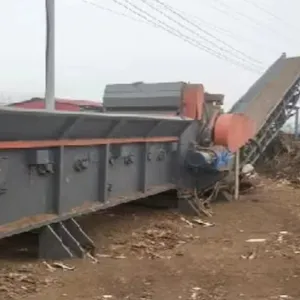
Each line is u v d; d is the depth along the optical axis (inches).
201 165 380.2
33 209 229.3
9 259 232.1
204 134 400.8
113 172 296.5
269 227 339.3
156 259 246.7
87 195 270.1
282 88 671.8
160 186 357.4
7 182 210.7
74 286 197.6
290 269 232.4
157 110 403.2
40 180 232.4
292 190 550.3
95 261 236.8
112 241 278.8
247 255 259.0
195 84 392.2
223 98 432.8
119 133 288.7
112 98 423.8
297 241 294.7
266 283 210.5
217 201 440.5
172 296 190.9
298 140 778.2
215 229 329.1
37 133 218.8
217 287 203.6
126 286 201.3
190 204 375.9
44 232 234.2
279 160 719.7
